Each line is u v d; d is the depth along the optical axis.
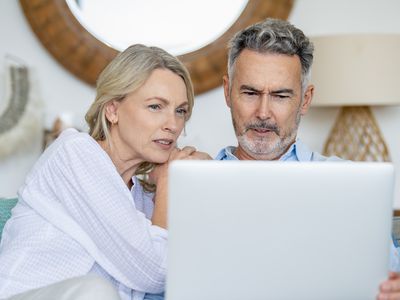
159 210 1.74
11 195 3.05
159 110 1.75
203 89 3.08
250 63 1.89
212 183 1.23
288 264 1.27
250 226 1.25
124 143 1.80
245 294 1.27
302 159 1.96
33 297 1.47
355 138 2.97
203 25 3.07
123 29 3.07
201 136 3.14
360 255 1.28
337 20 3.17
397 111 3.19
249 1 3.05
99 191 1.66
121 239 1.63
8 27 3.11
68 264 1.66
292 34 1.89
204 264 1.26
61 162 1.70
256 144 1.92
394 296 1.30
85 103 3.12
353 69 2.81
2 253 1.68
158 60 1.75
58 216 1.69
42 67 3.12
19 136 3.03
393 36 2.82
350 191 1.26
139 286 1.67
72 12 3.06
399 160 3.20
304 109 2.03
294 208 1.25
